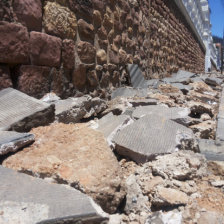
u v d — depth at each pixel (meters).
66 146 0.52
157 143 0.63
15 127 0.57
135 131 0.66
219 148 0.71
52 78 0.88
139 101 1.06
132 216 0.44
